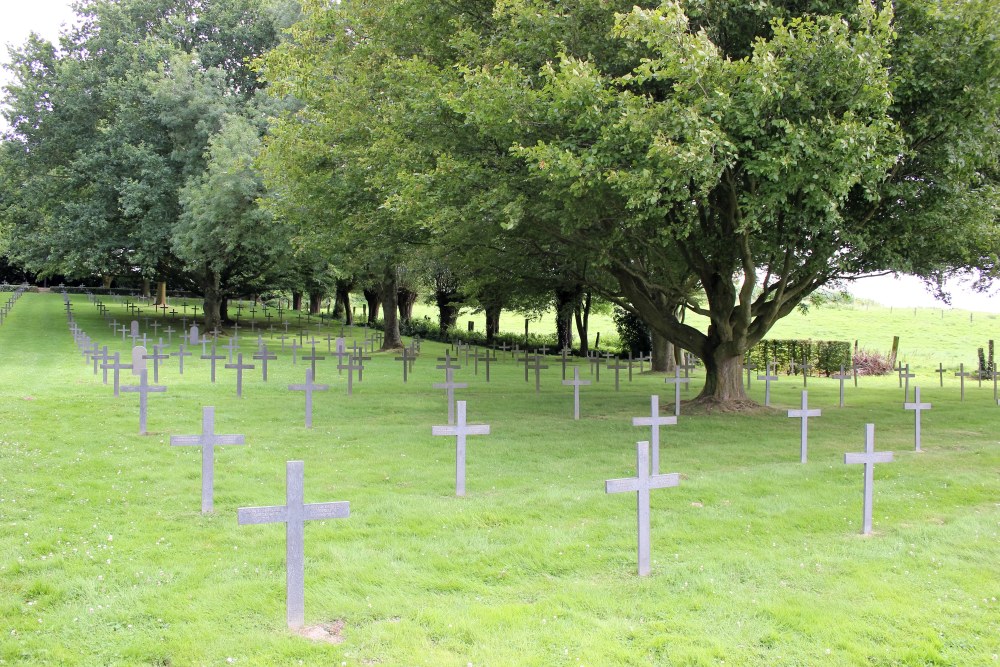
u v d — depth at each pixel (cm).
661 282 2005
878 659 483
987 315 6150
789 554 682
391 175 1445
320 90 1762
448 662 462
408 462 1044
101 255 3500
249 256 3522
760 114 1106
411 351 2392
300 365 2561
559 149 1123
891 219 1361
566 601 562
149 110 3509
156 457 1025
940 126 1230
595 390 2102
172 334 3631
